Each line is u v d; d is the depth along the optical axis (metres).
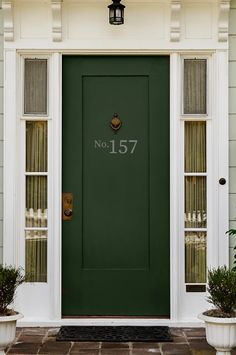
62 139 6.82
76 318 6.75
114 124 6.82
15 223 6.68
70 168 6.82
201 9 6.70
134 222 6.82
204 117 6.78
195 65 6.81
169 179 6.81
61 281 6.76
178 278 6.69
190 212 6.80
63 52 6.72
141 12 6.70
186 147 6.81
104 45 6.69
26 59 6.79
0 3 6.69
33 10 6.69
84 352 5.87
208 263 6.76
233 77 6.70
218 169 6.68
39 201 6.81
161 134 6.82
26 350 5.92
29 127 6.81
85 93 6.82
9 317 5.22
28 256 6.79
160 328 6.59
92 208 6.82
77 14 6.70
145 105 6.83
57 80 6.71
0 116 6.68
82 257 6.82
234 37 6.70
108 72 6.82
